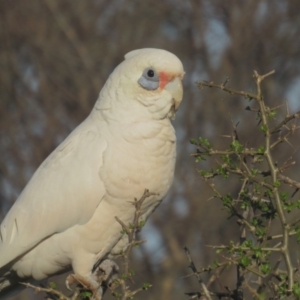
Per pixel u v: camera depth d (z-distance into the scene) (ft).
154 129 28.43
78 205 28.37
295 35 73.05
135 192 28.30
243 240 27.22
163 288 53.93
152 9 77.00
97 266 29.91
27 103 71.10
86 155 28.50
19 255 29.19
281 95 70.28
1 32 75.15
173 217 58.29
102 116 28.94
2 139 67.82
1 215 63.36
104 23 76.95
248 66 71.87
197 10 75.31
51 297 29.07
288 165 25.54
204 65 72.79
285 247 24.80
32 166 66.59
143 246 55.16
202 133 65.36
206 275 51.16
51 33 75.77
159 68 28.53
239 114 65.41
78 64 73.82
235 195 56.54
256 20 74.13
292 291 24.44
